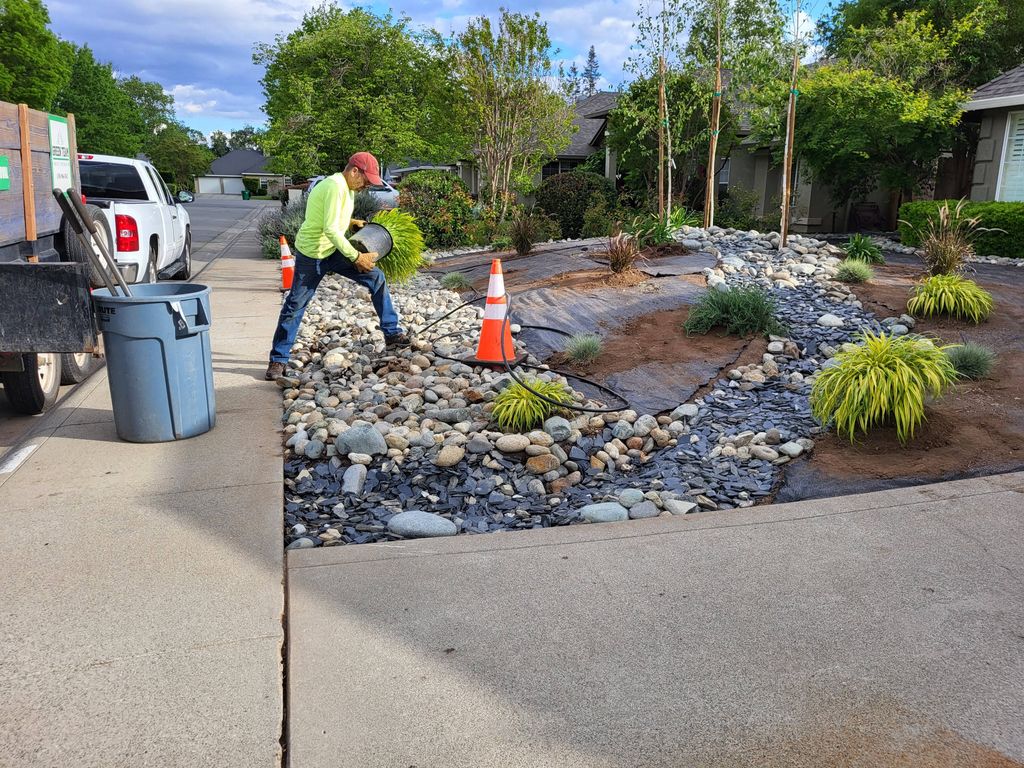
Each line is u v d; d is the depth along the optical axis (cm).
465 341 732
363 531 381
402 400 571
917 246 1470
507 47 1720
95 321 455
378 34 2280
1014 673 247
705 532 359
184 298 466
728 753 216
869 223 2061
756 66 1303
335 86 2238
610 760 214
